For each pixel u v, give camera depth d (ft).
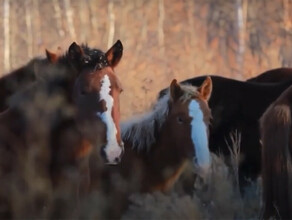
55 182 34.42
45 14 150.51
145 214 38.78
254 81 52.24
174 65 91.86
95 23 137.18
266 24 140.56
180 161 39.01
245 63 108.88
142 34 130.93
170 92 38.86
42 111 34.12
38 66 35.65
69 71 34.76
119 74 71.61
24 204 33.58
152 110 40.29
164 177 39.32
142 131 39.37
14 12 144.36
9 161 33.71
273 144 36.63
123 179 38.88
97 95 33.91
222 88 47.60
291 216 36.60
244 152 47.01
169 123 38.78
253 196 44.98
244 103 47.24
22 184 33.65
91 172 36.86
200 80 47.98
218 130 47.16
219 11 146.92
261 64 100.68
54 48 108.99
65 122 34.50
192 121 37.99
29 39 123.24
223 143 47.14
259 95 47.37
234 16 144.36
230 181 44.91
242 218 42.14
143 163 39.29
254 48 128.77
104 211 37.99
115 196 38.37
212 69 93.56
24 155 33.68
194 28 136.05
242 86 47.75
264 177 37.09
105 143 33.63
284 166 36.50
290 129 36.60
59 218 34.37
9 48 124.47
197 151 37.52
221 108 47.16
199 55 100.17
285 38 128.57
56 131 34.47
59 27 137.28
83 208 35.83
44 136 33.99
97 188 37.55
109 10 139.44
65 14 149.59
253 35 135.44
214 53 117.80
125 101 56.59
